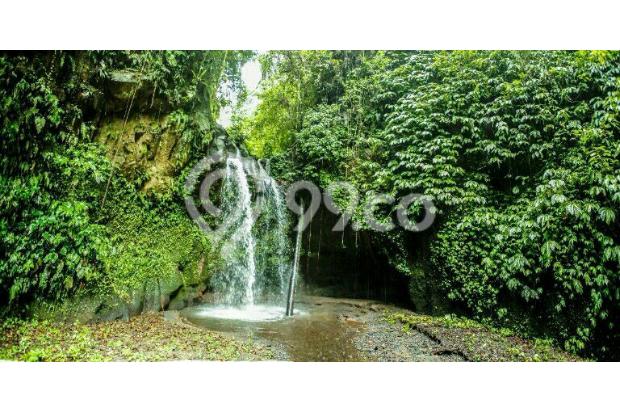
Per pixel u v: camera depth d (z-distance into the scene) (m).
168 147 8.05
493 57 8.29
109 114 7.12
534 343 6.41
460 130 8.20
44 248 5.77
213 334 6.29
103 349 5.12
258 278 10.43
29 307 5.62
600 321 5.95
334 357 5.59
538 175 7.23
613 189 5.66
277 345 5.98
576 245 6.10
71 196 6.25
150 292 7.36
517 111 7.45
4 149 5.58
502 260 6.96
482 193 7.79
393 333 6.96
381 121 9.85
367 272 10.76
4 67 5.49
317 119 10.23
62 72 6.22
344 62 11.09
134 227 7.29
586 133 6.32
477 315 7.42
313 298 10.77
